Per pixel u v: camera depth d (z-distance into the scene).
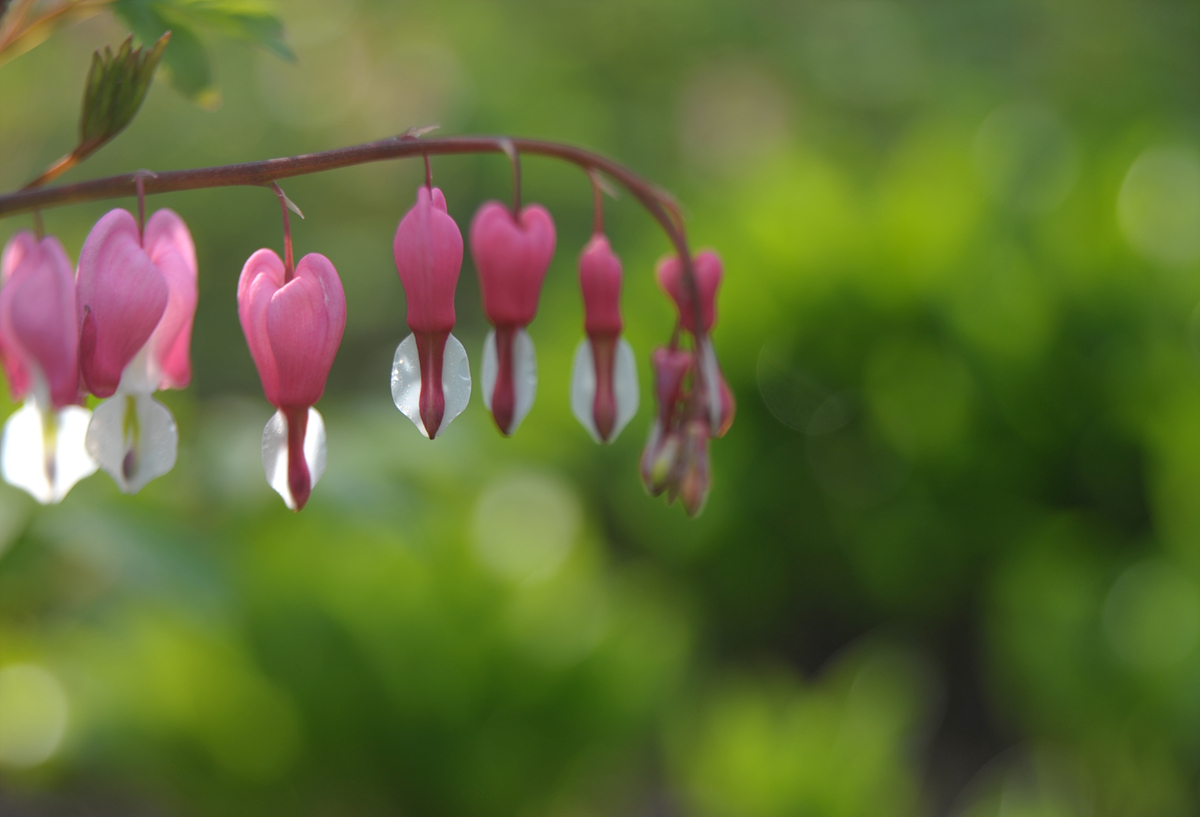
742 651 1.29
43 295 0.47
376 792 0.91
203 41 0.54
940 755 1.14
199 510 0.89
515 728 0.90
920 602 1.24
